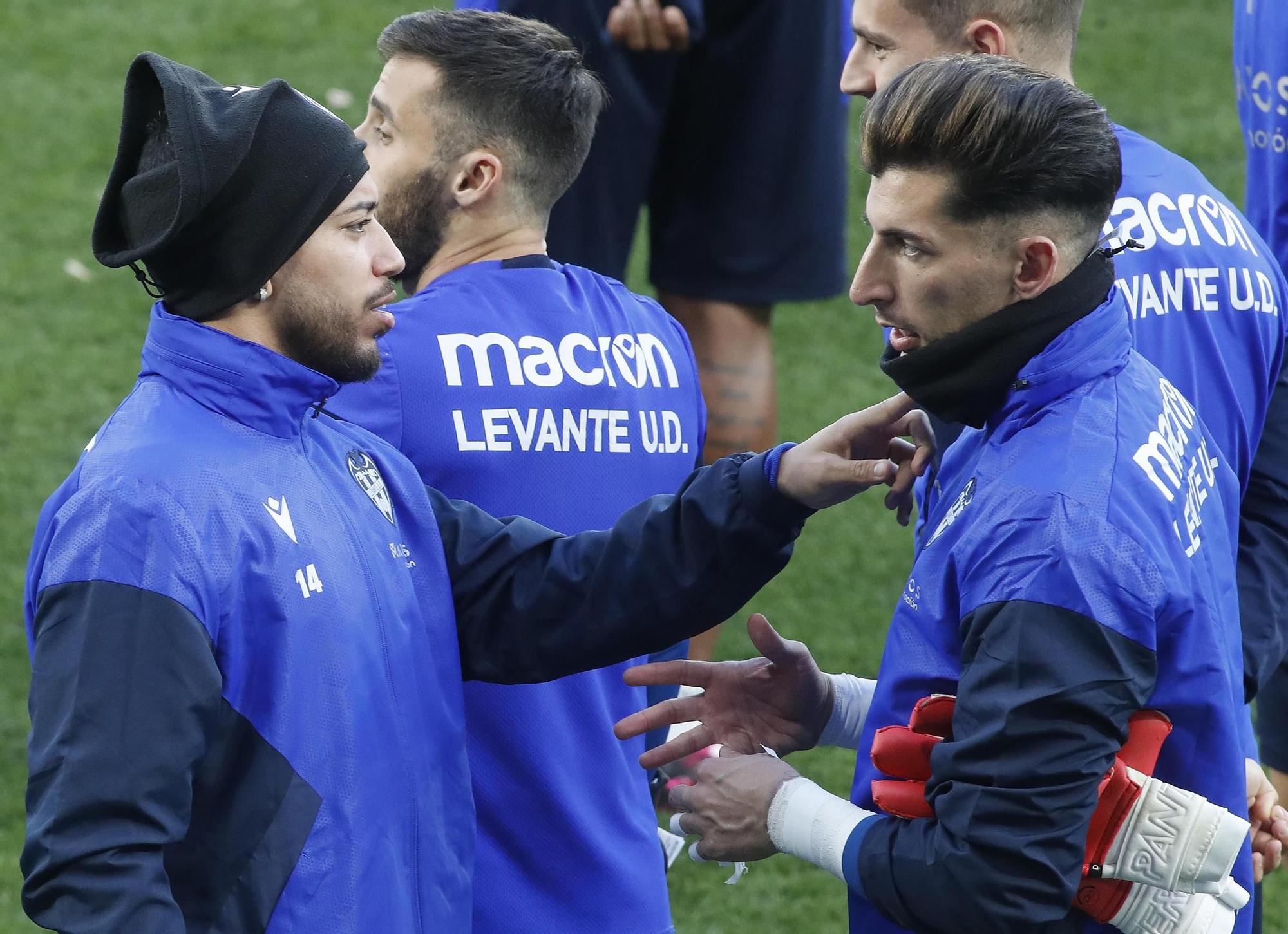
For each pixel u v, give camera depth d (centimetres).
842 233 1988
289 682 692
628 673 889
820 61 1892
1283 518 982
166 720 656
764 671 886
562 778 932
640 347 1012
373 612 735
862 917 797
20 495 2170
